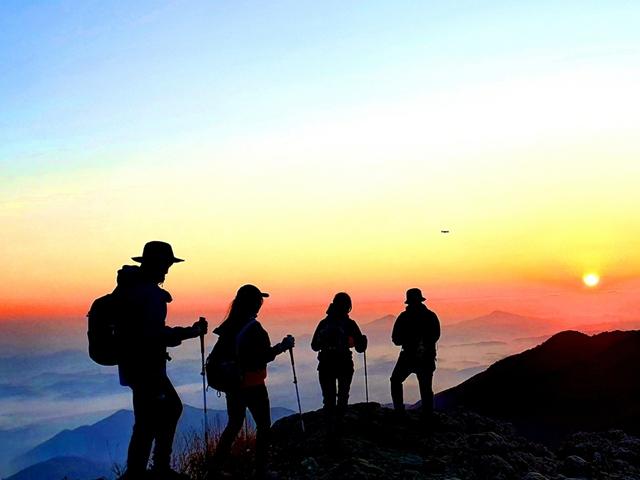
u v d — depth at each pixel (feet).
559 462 25.55
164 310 16.72
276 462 22.98
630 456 25.84
